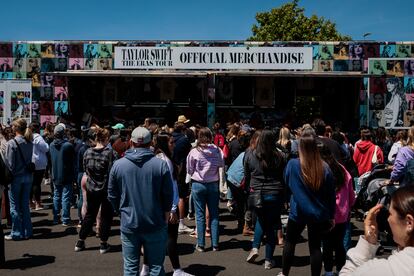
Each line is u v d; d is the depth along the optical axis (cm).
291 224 521
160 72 1520
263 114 1650
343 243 569
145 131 454
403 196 211
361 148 965
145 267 559
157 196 448
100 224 687
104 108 1702
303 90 1695
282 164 599
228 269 613
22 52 1664
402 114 1598
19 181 749
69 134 984
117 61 1606
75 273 592
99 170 675
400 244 212
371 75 1432
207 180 686
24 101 1666
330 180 493
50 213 980
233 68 1580
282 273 531
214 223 701
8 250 700
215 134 1220
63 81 1662
